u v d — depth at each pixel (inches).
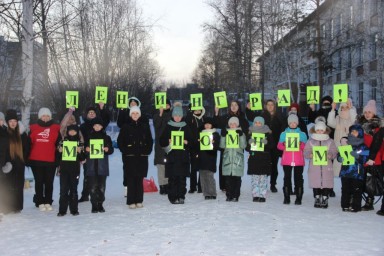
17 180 317.1
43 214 315.3
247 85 1350.9
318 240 232.5
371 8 1088.2
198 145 377.1
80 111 866.1
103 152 312.5
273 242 228.8
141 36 1115.3
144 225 272.5
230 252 212.1
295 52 1215.6
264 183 348.5
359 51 1286.9
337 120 355.9
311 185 321.4
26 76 507.2
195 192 399.5
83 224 279.7
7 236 253.6
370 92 1210.0
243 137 346.0
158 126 390.3
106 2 974.4
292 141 326.3
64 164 309.0
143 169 330.6
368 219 283.7
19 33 505.4
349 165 306.3
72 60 815.1
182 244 227.6
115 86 1045.2
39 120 331.0
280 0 1187.9
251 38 1310.3
